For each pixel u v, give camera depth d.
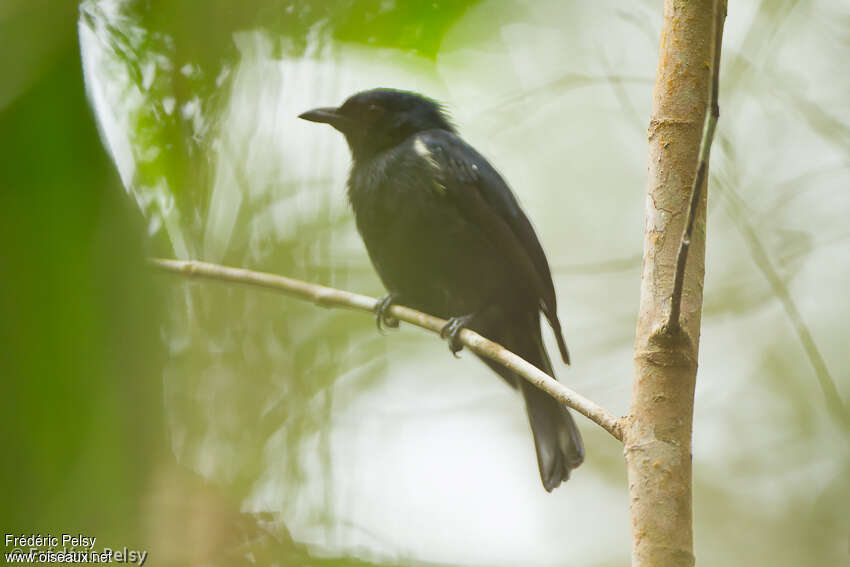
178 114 7.18
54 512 4.08
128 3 7.01
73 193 4.37
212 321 7.40
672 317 4.80
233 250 8.17
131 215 4.50
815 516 16.36
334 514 7.93
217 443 7.03
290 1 7.81
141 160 7.14
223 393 7.25
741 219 13.56
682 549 4.68
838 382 16.78
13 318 4.17
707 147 4.61
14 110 4.35
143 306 4.41
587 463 17.36
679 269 4.72
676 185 5.09
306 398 7.97
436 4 8.37
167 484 5.66
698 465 17.22
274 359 7.79
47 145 4.37
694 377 4.93
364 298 8.03
